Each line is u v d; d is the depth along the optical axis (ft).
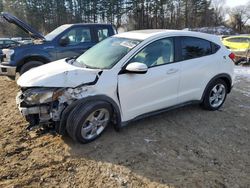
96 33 30.12
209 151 14.94
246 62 44.42
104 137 15.67
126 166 13.42
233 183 12.53
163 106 17.06
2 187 11.94
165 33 17.12
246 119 19.15
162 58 16.71
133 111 15.88
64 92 14.14
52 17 207.62
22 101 14.66
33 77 14.80
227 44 55.31
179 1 217.15
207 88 19.13
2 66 27.37
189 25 213.05
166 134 16.46
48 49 27.66
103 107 14.82
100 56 16.57
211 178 12.78
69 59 18.08
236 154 14.82
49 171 13.05
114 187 12.08
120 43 16.90
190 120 18.42
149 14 211.61
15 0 205.36
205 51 18.84
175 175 12.89
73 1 208.95
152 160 13.93
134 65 14.84
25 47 27.22
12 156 14.19
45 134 16.15
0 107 21.31
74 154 14.25
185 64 17.53
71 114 14.20
